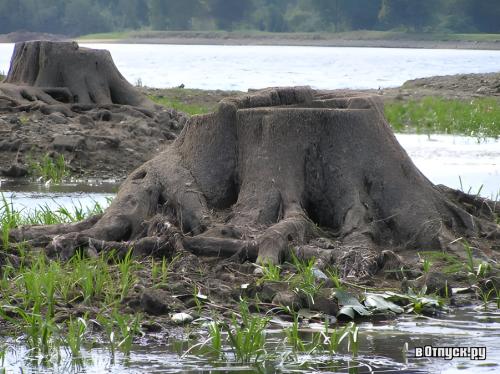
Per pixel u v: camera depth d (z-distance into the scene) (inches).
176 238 849.5
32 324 668.1
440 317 738.8
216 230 867.4
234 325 681.0
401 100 2999.5
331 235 894.4
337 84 4434.1
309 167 922.7
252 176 917.2
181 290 761.0
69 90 1875.0
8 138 1652.3
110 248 847.7
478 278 815.1
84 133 1702.8
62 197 1339.8
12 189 1428.4
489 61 7716.5
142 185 928.9
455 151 1891.0
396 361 634.2
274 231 839.1
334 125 924.6
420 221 896.9
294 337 666.2
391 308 748.0
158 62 6845.5
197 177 935.0
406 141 2101.4
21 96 1834.4
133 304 731.4
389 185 916.0
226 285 779.4
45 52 1889.8
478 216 971.9
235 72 5472.4
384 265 836.0
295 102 970.1
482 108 2691.9
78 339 652.1
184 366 624.4
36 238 891.4
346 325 698.2
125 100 1929.1
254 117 930.1
